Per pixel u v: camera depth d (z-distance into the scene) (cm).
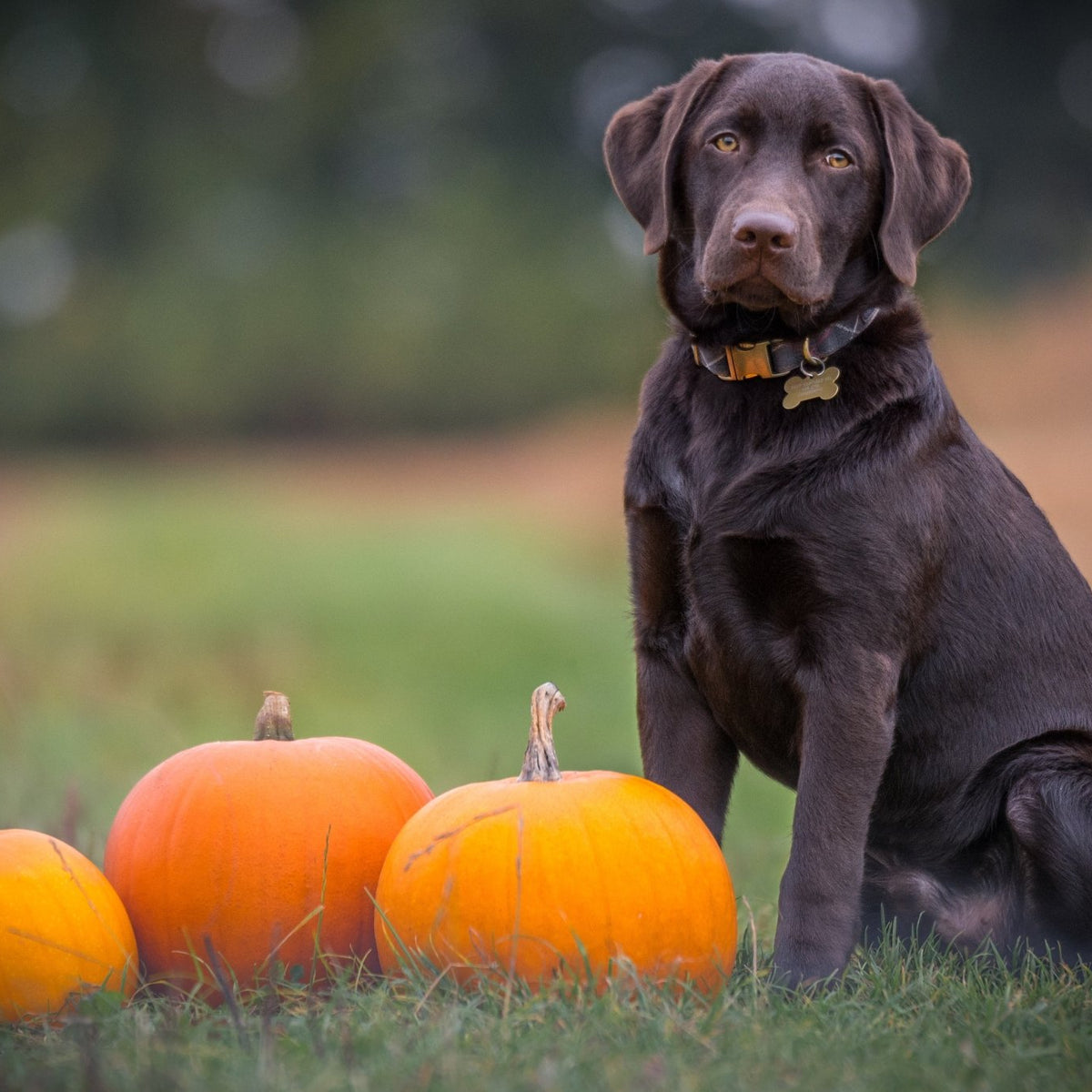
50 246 6794
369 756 518
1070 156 6053
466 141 6794
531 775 477
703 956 465
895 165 539
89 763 1020
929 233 557
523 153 6875
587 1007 421
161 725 1186
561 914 446
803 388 516
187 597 2039
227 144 6688
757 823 895
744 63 562
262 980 480
